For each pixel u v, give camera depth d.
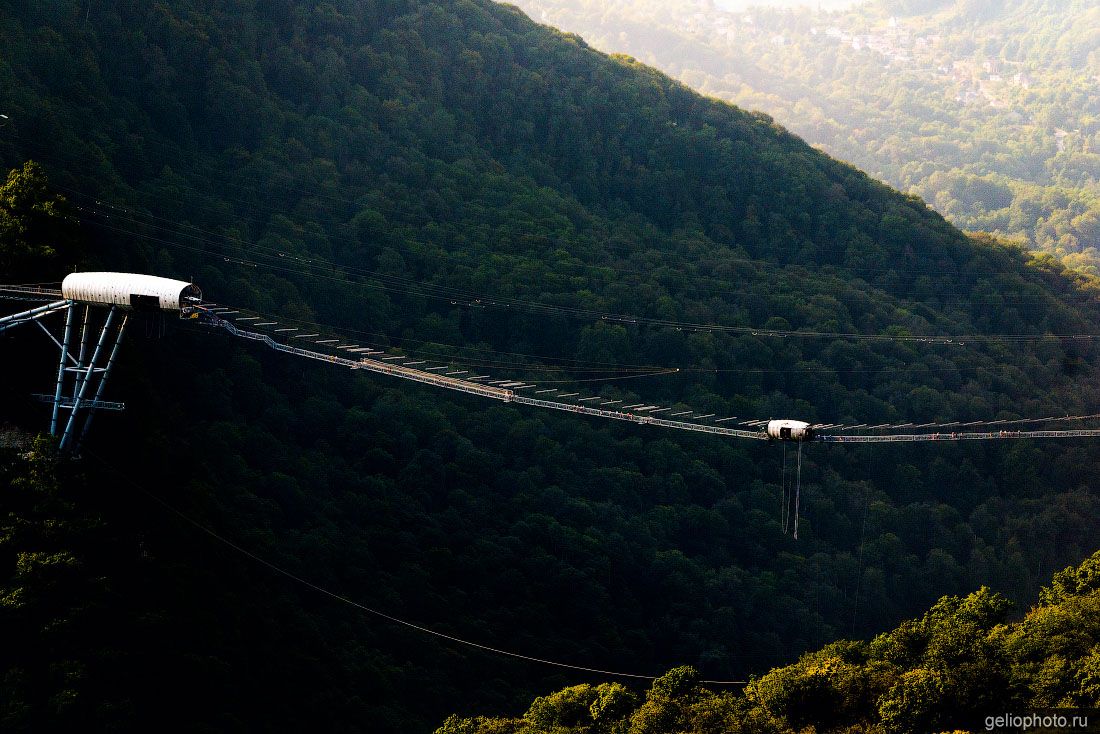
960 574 155.12
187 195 163.88
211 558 102.56
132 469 100.19
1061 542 166.00
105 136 158.88
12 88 146.62
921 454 176.75
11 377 92.94
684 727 78.94
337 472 138.00
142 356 123.69
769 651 138.12
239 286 154.50
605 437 162.12
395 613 118.75
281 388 149.75
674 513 153.00
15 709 71.69
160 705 80.38
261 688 92.50
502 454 155.50
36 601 77.56
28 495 85.69
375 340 168.00
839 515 161.12
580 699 87.88
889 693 76.94
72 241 101.44
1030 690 74.25
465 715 108.56
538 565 135.25
